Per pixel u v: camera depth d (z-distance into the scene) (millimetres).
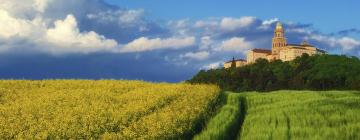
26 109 25141
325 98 37594
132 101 28750
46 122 21125
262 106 34156
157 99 28547
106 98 29797
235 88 109438
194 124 24609
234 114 28203
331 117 27344
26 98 30672
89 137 19297
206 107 29344
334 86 106688
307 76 110375
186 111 25656
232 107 31672
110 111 24328
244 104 37406
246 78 112438
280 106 33375
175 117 23297
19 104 27266
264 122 25812
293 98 39594
